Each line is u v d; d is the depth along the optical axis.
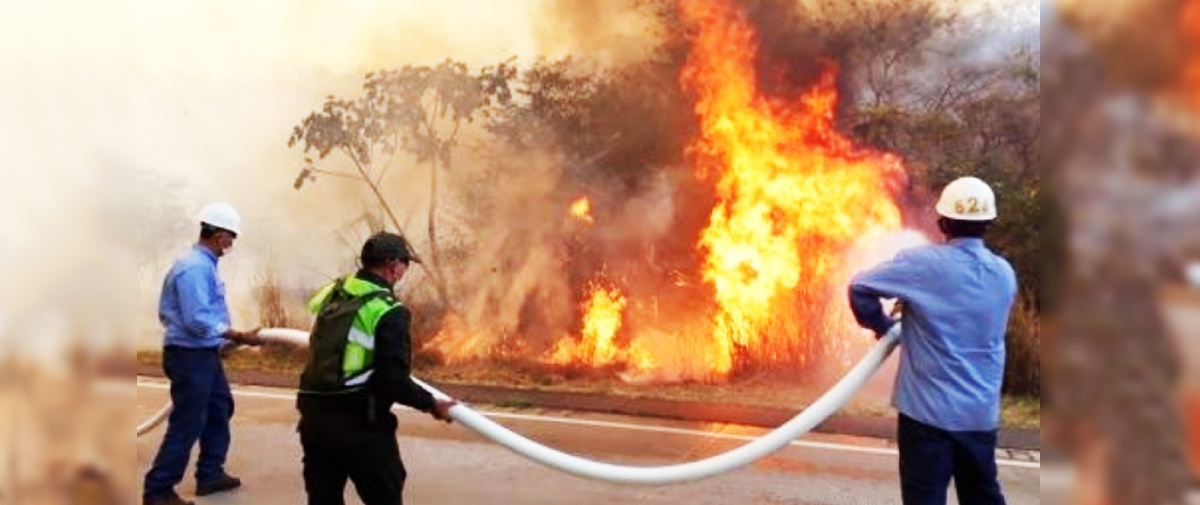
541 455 4.02
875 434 6.45
